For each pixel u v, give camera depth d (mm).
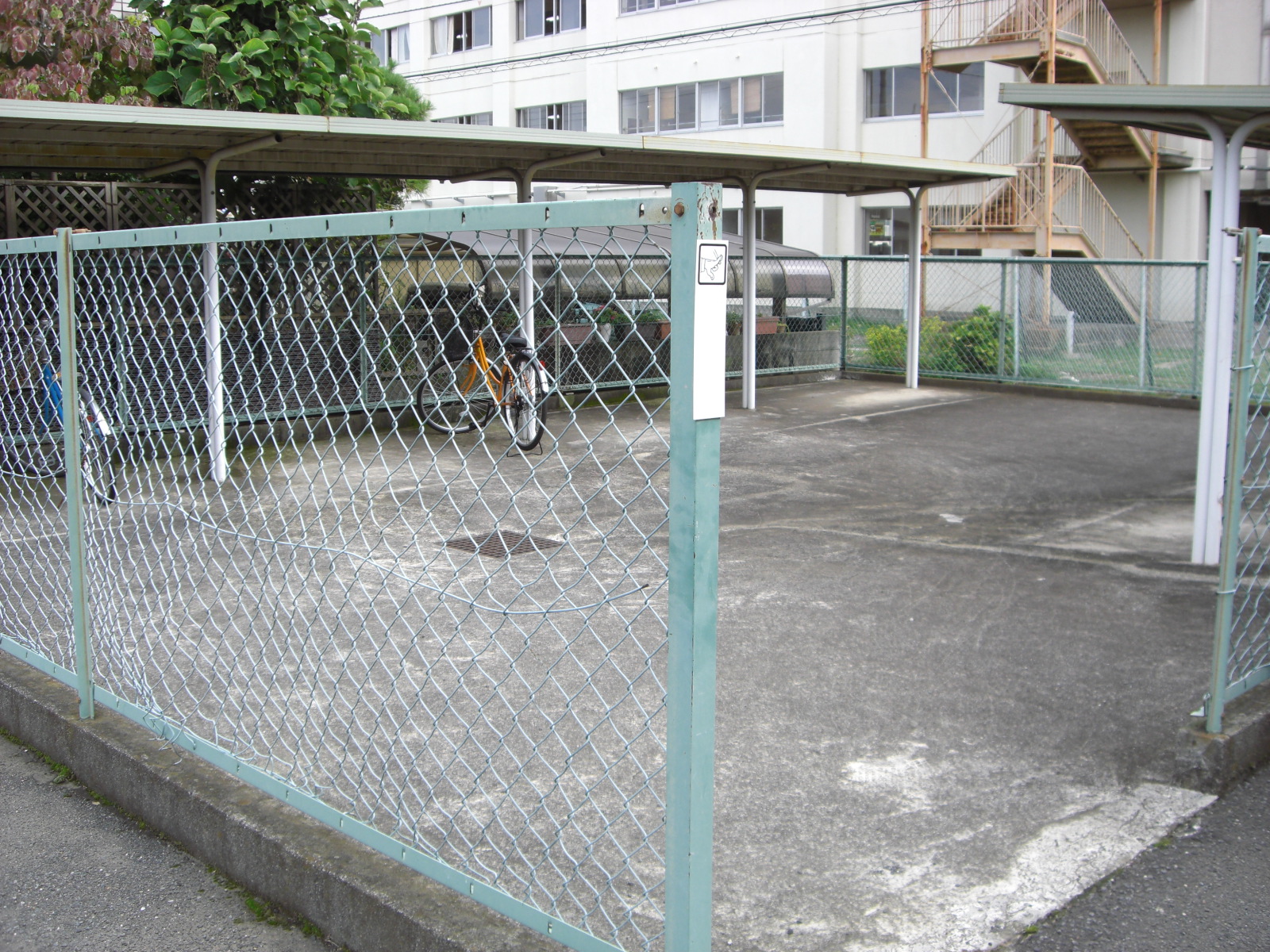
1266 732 3646
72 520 3541
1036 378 14359
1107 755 3670
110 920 2787
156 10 10445
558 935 2264
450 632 4777
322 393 8891
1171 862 3016
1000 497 8031
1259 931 2699
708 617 1885
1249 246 3383
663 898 2727
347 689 4090
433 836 3029
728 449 10016
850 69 23219
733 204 25344
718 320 1796
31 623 4488
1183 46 20141
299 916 2752
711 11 25000
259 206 10547
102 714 3701
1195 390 13078
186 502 7172
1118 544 6621
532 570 5836
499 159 9562
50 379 4422
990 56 18062
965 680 4363
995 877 2924
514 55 29594
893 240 23453
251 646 4559
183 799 3104
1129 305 16344
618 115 27094
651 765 3502
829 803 3326
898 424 11562
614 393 11930
